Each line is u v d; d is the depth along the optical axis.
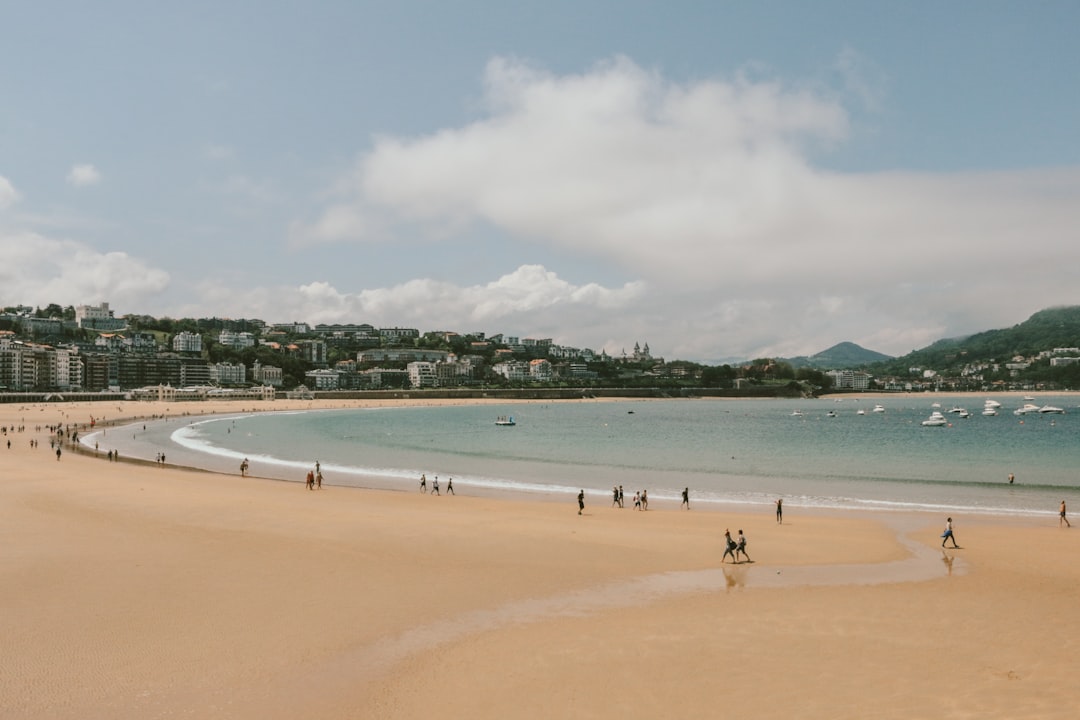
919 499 52.66
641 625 22.08
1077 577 27.86
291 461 80.25
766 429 160.38
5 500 43.84
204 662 19.02
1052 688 16.97
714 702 16.53
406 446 107.00
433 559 30.38
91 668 18.58
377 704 16.62
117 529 35.47
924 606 23.97
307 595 24.94
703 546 33.59
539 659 19.30
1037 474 70.62
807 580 27.48
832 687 17.27
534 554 31.58
